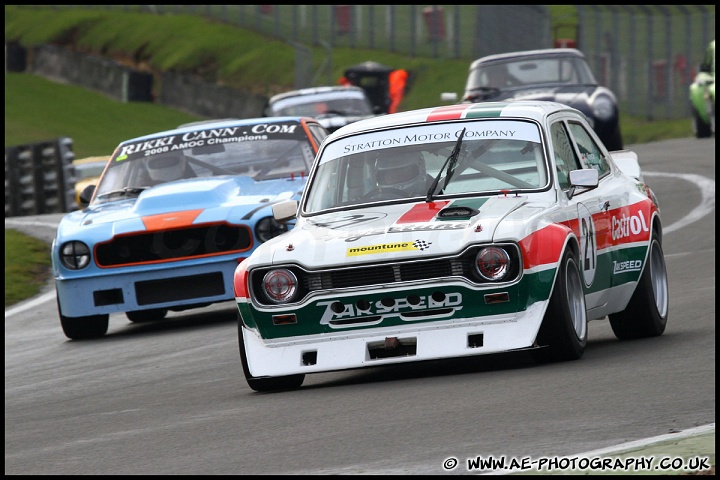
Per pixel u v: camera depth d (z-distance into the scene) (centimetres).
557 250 2458
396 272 2447
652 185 6844
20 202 9431
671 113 13762
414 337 2448
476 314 2439
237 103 18012
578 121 3025
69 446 2183
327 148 2897
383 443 1905
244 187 4041
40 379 3225
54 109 18500
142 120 18200
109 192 4194
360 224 2591
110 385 2989
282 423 2172
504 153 2741
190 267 3806
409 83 15988
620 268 2822
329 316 2483
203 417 2339
